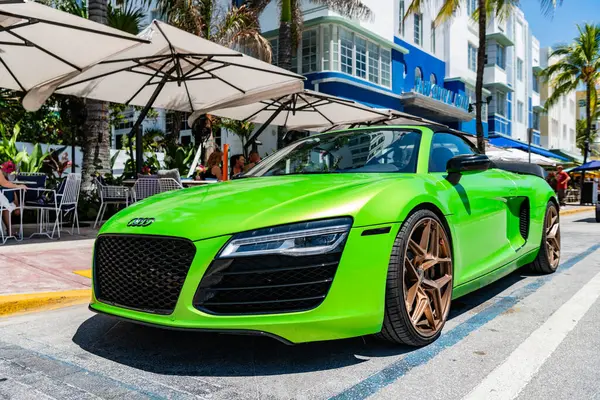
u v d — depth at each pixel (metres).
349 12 15.21
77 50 5.89
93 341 2.95
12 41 5.64
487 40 28.80
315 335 2.31
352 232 2.40
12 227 7.47
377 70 18.44
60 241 6.39
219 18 15.62
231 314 2.28
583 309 3.62
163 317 2.37
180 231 2.38
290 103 9.21
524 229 4.44
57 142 16.31
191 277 2.31
